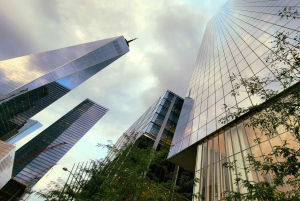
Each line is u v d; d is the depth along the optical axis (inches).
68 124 7121.1
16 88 4781.0
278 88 553.9
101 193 491.2
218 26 2306.8
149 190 464.8
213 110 901.8
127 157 574.6
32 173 5585.6
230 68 1029.2
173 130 1766.7
